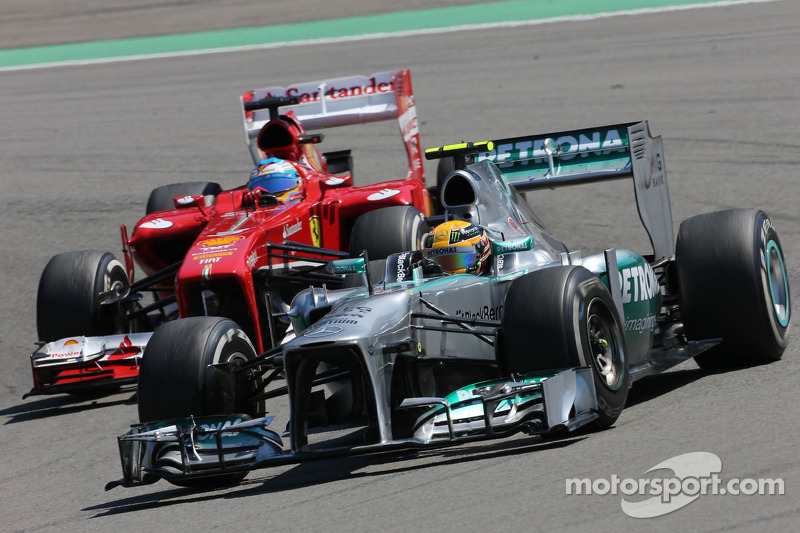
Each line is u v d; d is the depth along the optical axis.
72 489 23.94
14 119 80.50
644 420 21.62
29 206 57.69
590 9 97.38
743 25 83.75
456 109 69.62
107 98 84.75
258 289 32.12
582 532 15.44
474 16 101.62
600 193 50.62
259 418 21.66
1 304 44.62
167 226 36.06
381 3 114.81
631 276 24.78
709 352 26.17
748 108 61.41
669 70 73.00
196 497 21.47
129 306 35.94
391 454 22.50
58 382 32.66
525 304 20.89
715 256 25.31
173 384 21.73
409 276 23.25
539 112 66.25
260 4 121.12
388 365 20.30
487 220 24.31
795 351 26.66
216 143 67.75
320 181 37.66
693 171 51.53
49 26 119.75
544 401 19.53
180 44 105.25
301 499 19.45
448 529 16.30
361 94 43.47
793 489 16.06
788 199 45.38
